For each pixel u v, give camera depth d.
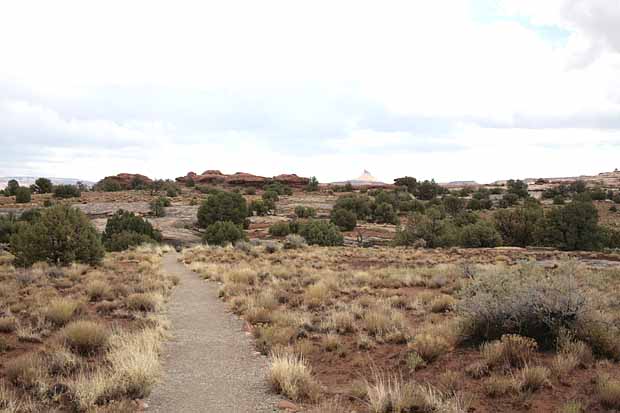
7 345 9.30
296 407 6.60
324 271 23.23
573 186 180.75
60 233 23.62
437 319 12.28
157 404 6.68
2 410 5.97
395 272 23.47
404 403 6.42
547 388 7.02
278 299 15.91
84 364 8.24
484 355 8.45
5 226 48.28
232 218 73.44
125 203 109.00
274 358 8.45
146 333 9.95
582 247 48.34
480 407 6.55
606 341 8.48
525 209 58.50
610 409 6.23
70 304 12.62
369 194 158.38
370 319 11.73
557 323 9.05
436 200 132.00
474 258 34.03
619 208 129.75
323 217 100.00
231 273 21.27
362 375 8.34
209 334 11.47
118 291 16.28
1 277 19.19
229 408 6.57
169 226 74.00
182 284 21.12
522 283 9.90
